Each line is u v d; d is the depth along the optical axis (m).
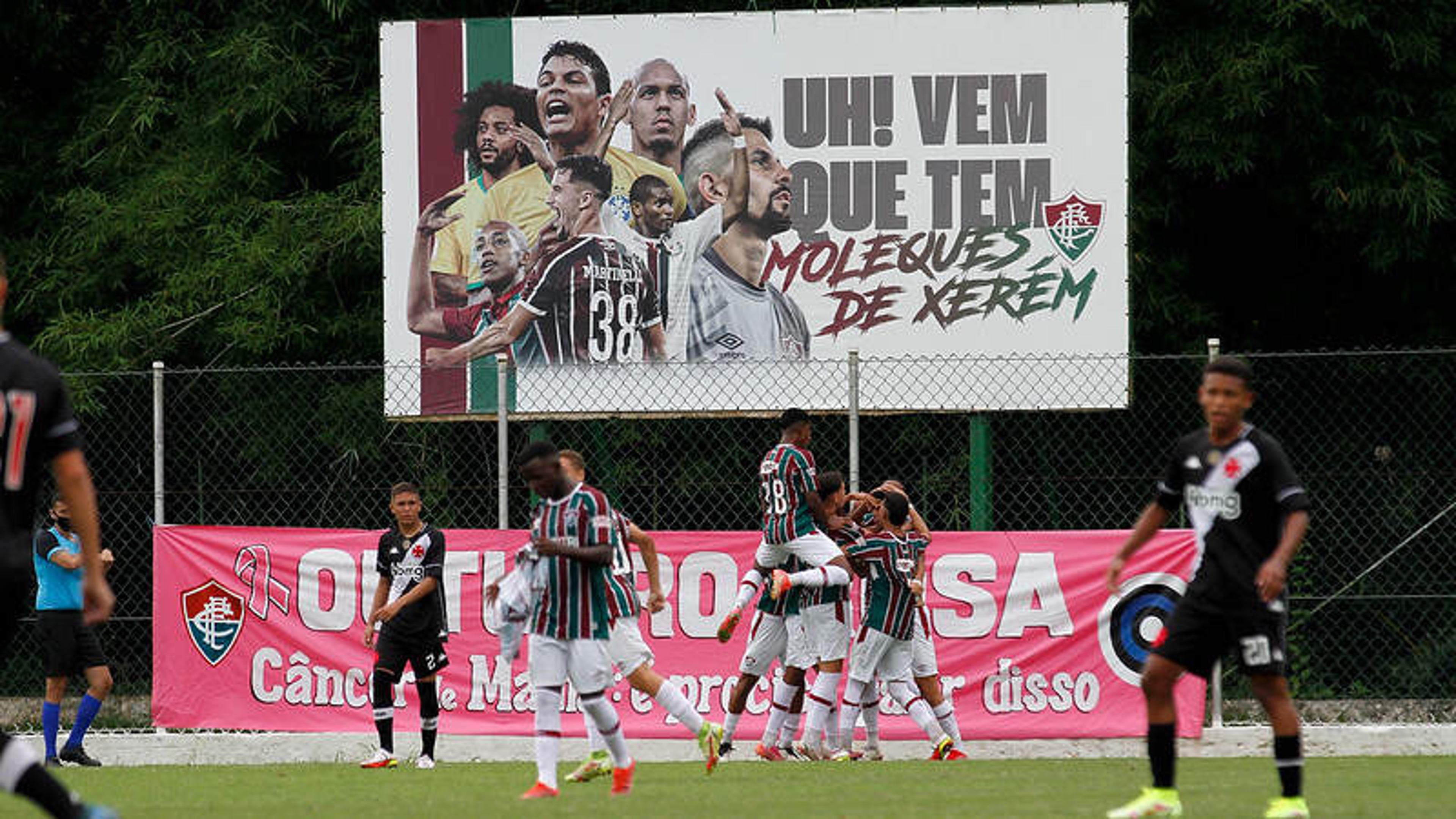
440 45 55.59
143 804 32.81
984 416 53.94
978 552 47.25
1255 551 26.97
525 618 33.94
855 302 54.25
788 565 45.50
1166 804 27.25
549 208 55.12
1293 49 61.78
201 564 48.53
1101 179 54.03
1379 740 47.84
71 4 74.75
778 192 54.62
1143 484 62.12
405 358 55.25
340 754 48.06
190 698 48.34
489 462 63.97
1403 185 62.91
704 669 47.62
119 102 72.75
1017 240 54.09
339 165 72.00
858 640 44.72
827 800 31.77
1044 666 47.03
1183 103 63.38
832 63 54.69
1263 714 51.75
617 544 39.09
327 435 64.25
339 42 69.75
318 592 48.28
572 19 55.38
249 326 65.06
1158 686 27.39
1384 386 63.88
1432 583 59.06
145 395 65.81
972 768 41.59
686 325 54.62
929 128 54.41
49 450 22.11
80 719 47.12
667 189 54.91
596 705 33.25
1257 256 71.06
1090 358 48.34
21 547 21.69
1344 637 59.12
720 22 55.06
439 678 48.00
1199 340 67.50
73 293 71.00
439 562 44.00
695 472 62.31
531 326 54.88
